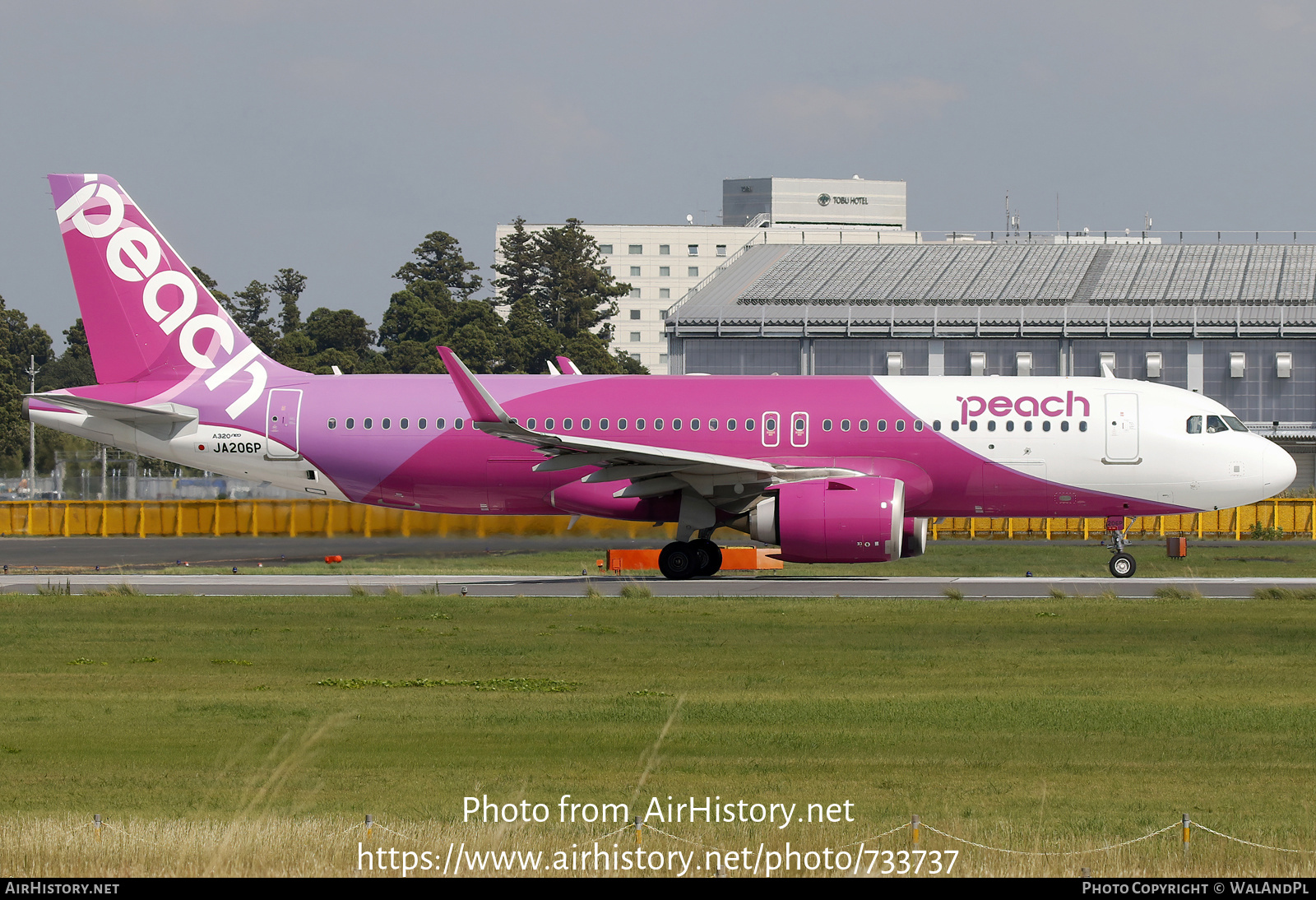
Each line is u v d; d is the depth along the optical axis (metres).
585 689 76.94
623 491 139.38
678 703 72.38
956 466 140.75
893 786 54.78
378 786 54.88
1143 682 79.12
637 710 70.56
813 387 143.75
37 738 64.31
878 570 160.12
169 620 107.81
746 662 86.25
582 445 131.75
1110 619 106.31
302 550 191.62
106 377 149.50
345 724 67.12
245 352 150.50
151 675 82.31
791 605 115.94
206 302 150.00
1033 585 136.50
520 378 148.38
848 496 133.38
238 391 148.12
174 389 148.62
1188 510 142.38
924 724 67.25
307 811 50.50
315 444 146.50
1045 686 77.81
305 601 120.00
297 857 43.66
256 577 151.00
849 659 87.38
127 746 62.41
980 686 77.81
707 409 142.62
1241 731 65.56
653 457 132.88
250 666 85.56
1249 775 57.00
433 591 129.62
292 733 65.19
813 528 133.12
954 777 56.41
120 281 148.88
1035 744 62.91
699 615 108.94
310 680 80.50
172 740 63.66
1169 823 48.75
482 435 144.75
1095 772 57.50
